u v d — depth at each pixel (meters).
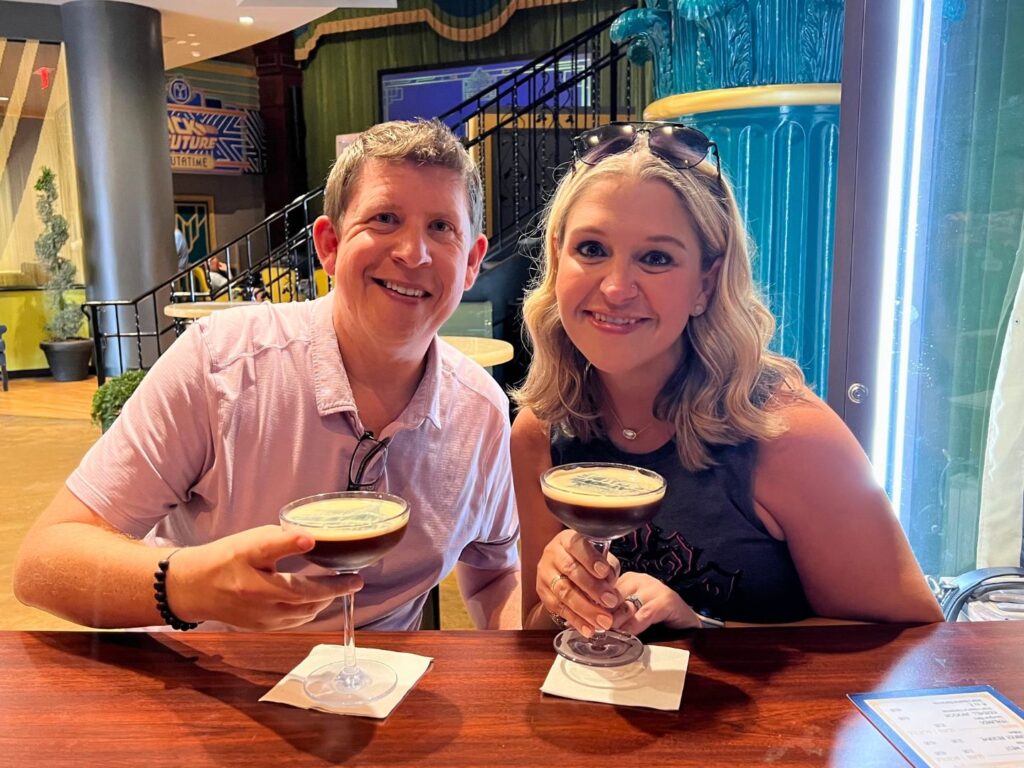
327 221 1.51
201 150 12.01
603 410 1.37
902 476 2.12
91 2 7.31
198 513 1.57
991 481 2.08
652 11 3.09
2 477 5.17
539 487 1.41
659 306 1.19
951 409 2.08
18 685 1.06
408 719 0.98
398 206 1.38
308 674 1.08
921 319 2.03
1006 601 1.55
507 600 1.69
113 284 7.75
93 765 0.90
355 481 1.48
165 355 1.54
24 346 9.02
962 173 1.97
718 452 1.29
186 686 1.06
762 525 1.31
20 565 1.33
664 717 0.99
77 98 7.53
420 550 1.55
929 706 1.00
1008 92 1.91
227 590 1.06
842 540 1.26
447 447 1.56
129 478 1.43
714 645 1.17
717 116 2.58
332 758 0.91
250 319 1.55
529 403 1.40
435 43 11.43
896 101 1.94
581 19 10.34
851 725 0.97
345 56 12.17
